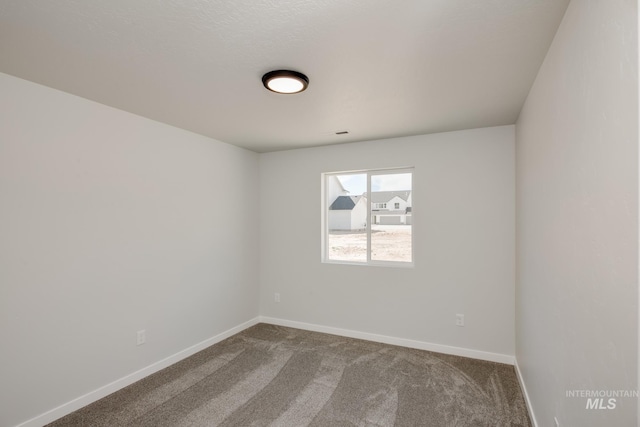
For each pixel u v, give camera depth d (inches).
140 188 110.7
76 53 68.9
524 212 98.3
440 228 133.4
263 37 62.4
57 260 88.4
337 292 153.9
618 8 34.9
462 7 53.3
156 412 90.6
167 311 120.3
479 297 127.1
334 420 87.1
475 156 128.0
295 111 106.1
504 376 111.4
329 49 67.0
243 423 85.8
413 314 138.0
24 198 81.9
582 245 47.1
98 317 98.1
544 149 71.1
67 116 90.6
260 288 172.6
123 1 51.6
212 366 119.3
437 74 78.8
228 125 121.8
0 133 77.7
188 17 56.0
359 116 111.3
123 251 105.3
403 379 109.3
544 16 55.9
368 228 152.2
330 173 159.5
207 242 138.8
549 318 66.9
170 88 87.3
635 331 31.5
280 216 167.9
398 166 141.2
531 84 84.1
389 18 56.2
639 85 30.3
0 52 68.2
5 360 78.4
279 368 117.5
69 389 90.7
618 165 35.2
